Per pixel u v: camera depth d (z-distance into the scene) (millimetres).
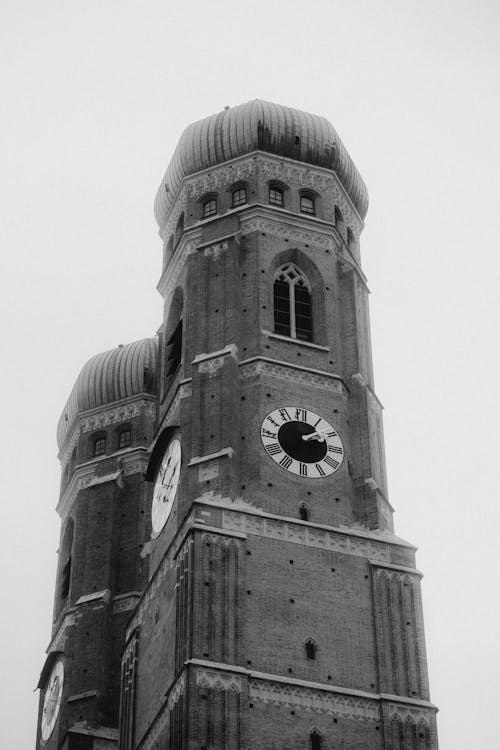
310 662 90812
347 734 88875
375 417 106125
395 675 92062
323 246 110562
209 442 99375
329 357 105312
